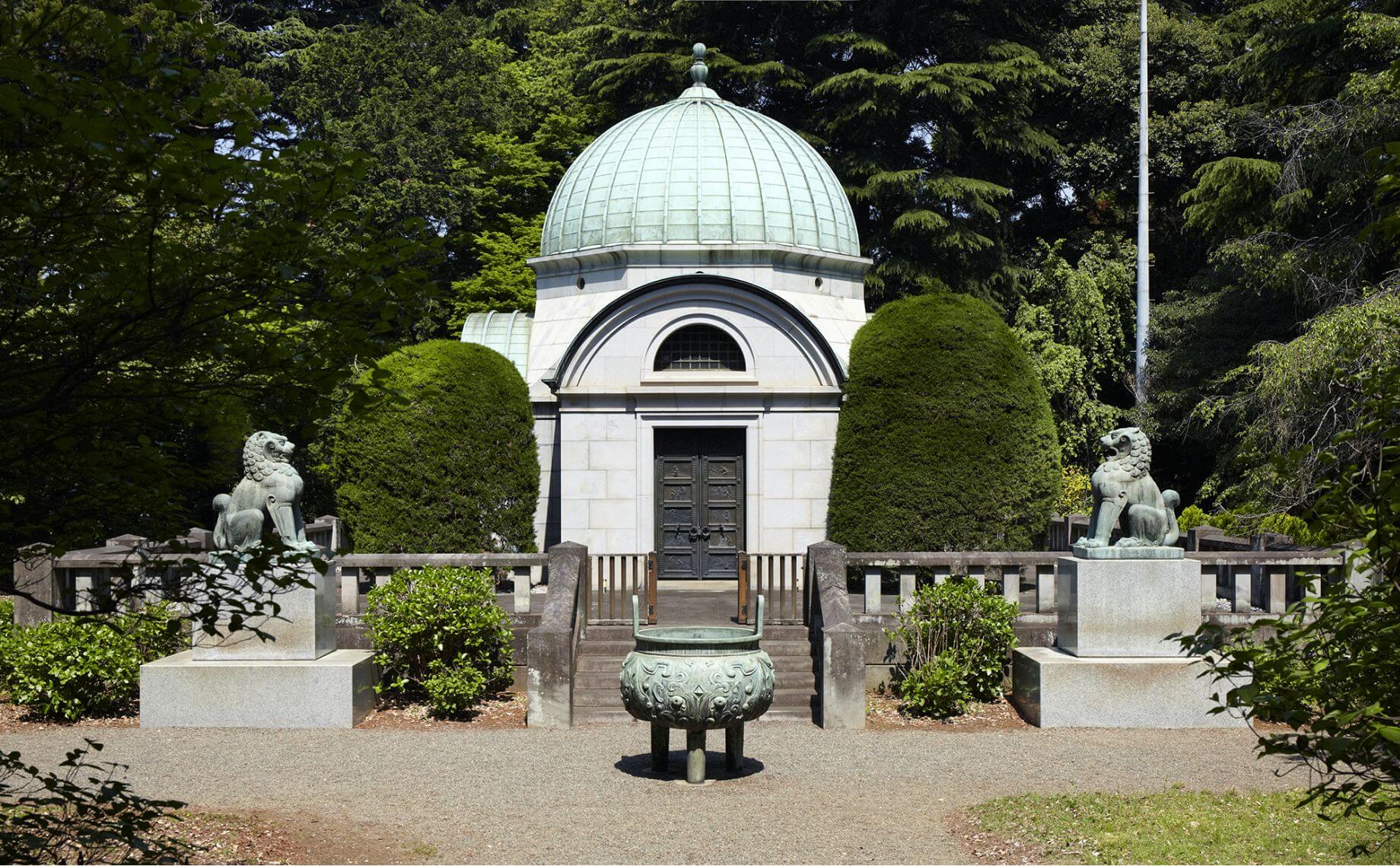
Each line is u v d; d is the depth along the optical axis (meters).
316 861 10.27
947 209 44.62
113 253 5.96
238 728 16.11
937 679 16.53
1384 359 21.36
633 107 46.59
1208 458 40.81
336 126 39.97
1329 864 9.89
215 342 6.36
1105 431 37.22
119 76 5.84
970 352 23.27
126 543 17.59
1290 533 22.72
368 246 6.39
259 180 6.09
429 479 24.20
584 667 17.84
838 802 12.38
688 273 25.47
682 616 19.84
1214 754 14.62
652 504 25.23
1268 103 36.91
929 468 22.95
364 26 45.00
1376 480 5.88
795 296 27.59
